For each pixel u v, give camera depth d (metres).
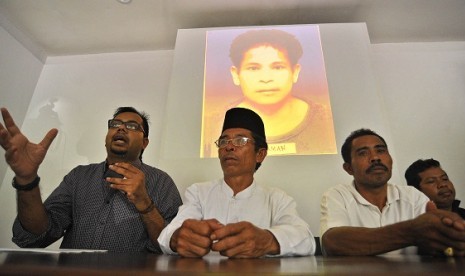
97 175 1.34
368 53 2.37
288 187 2.02
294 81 2.34
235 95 2.33
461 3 2.36
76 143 2.48
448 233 0.57
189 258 0.58
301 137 2.16
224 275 0.31
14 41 2.52
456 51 2.68
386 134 2.08
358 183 1.15
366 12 2.46
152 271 0.33
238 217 1.02
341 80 2.29
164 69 2.72
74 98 2.65
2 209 2.25
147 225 1.08
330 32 2.47
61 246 1.24
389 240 0.65
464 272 0.31
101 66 2.75
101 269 0.35
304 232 0.79
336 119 2.18
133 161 1.42
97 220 1.22
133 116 1.48
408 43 2.72
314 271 0.34
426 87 2.54
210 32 2.54
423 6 2.39
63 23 2.53
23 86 2.57
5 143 0.84
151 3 2.37
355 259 0.53
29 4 2.35
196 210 1.02
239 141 1.06
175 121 2.23
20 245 1.11
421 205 1.10
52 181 2.36
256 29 2.53
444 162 2.30
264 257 0.64
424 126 2.41
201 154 2.13
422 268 0.35
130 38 2.69
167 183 1.35
